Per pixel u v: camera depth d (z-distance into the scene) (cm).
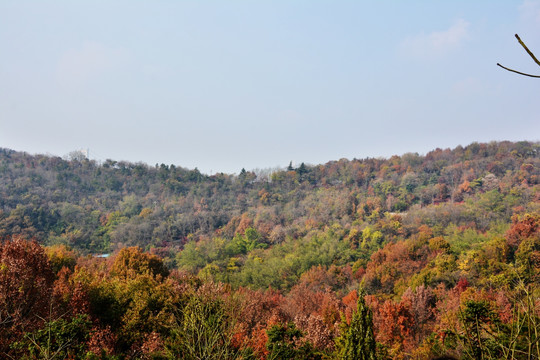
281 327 2270
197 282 3406
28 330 1889
